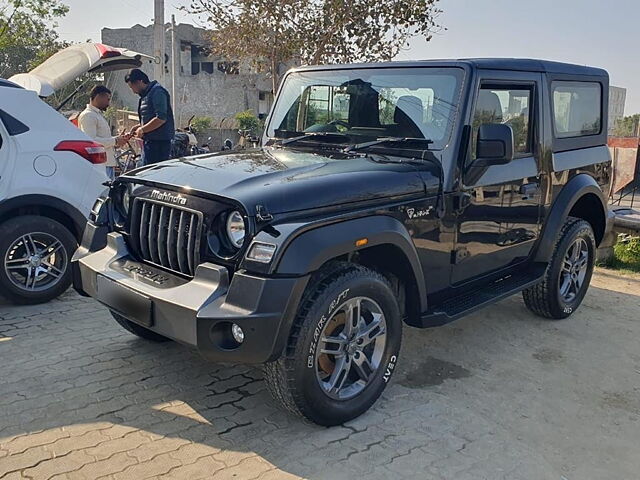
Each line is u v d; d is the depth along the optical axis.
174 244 3.23
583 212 5.50
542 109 4.46
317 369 3.10
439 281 3.83
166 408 3.40
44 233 4.95
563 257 4.90
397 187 3.42
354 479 2.85
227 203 2.98
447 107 3.80
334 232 3.03
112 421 3.24
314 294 3.03
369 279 3.23
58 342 4.23
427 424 3.36
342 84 4.30
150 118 7.36
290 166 3.45
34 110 5.02
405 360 4.22
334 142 4.17
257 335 2.80
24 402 3.38
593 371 4.18
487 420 3.45
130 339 4.31
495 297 4.17
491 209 4.07
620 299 5.84
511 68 4.16
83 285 3.62
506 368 4.16
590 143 5.20
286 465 2.92
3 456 2.88
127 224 3.57
